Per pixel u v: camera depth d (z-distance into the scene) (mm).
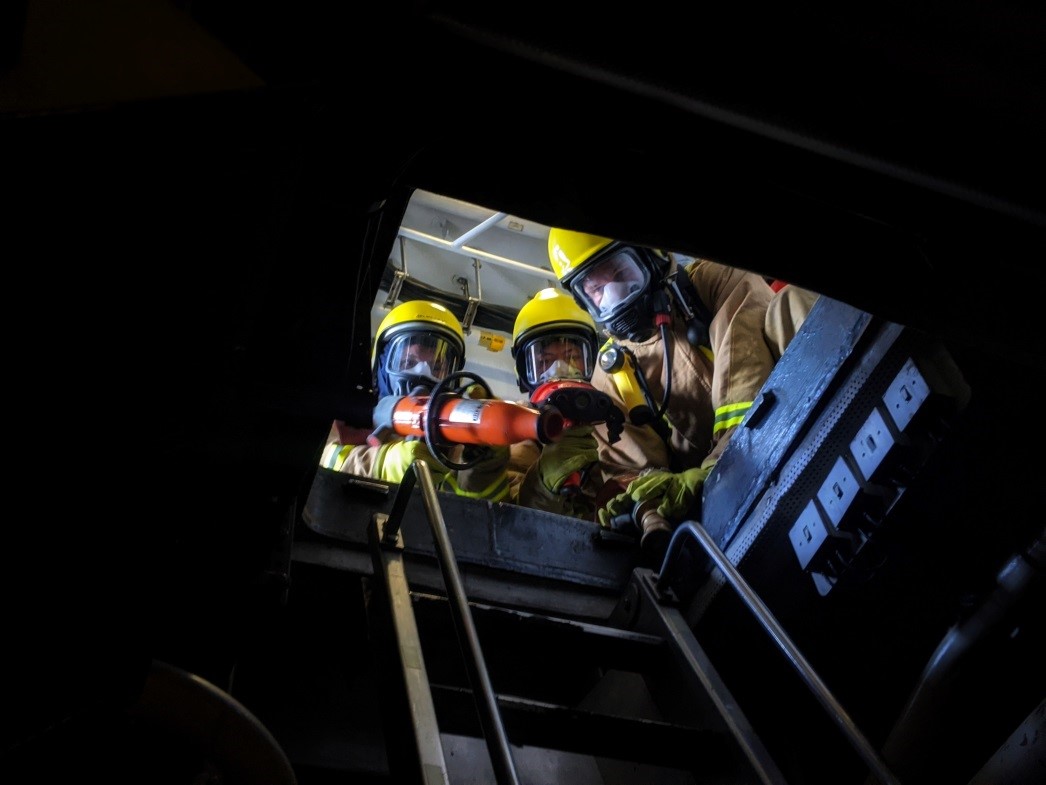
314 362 1656
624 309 3760
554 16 1434
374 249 1858
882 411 2729
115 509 1605
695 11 1468
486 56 1489
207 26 1345
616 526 3359
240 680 2768
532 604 3062
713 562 3066
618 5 1450
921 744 2666
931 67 1538
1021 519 2701
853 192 1805
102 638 1669
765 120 1595
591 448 3600
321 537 2838
